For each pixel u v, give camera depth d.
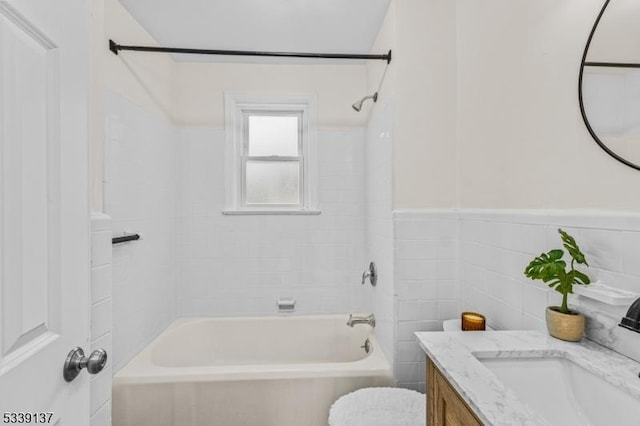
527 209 1.15
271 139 2.56
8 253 0.53
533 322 1.10
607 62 0.83
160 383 1.51
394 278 1.62
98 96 1.18
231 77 2.42
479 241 1.44
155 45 2.08
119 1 1.69
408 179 1.63
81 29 0.73
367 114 2.33
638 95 0.75
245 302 2.43
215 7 1.77
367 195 2.36
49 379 0.62
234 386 1.52
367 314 2.31
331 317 2.36
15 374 0.53
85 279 0.74
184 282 2.39
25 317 0.56
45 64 0.62
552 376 0.83
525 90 1.15
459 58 1.62
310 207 2.47
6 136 0.52
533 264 0.92
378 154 1.98
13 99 0.54
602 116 0.85
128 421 1.49
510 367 0.84
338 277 2.48
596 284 0.86
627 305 0.74
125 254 1.71
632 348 0.77
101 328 1.12
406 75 1.63
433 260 1.63
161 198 2.13
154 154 2.05
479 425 0.64
